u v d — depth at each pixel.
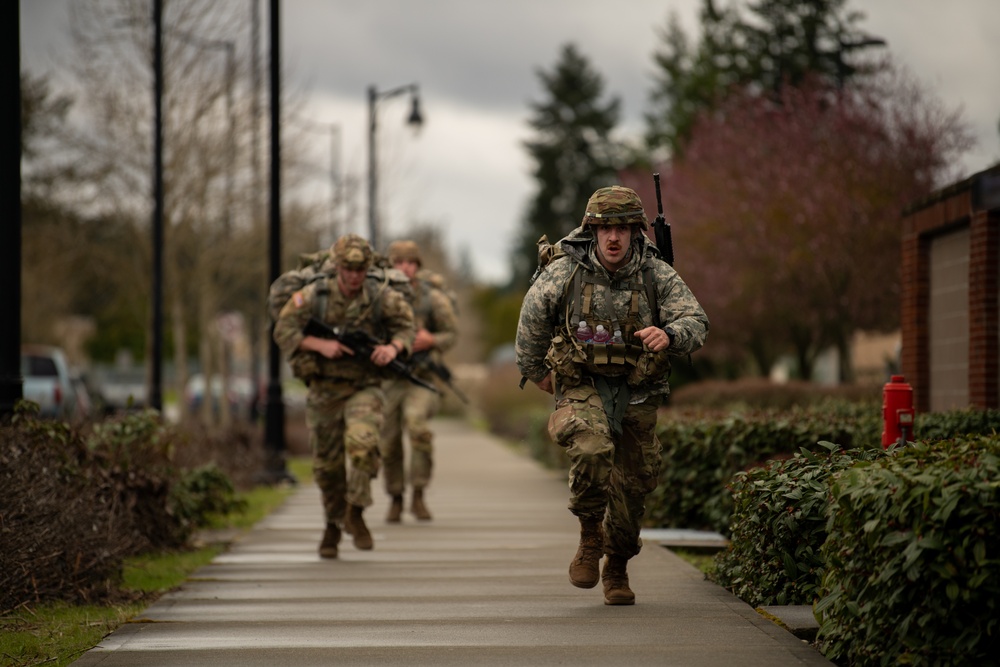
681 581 16.98
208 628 13.98
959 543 10.25
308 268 20.59
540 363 14.98
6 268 20.25
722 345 66.12
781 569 14.78
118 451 21.30
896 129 54.47
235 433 38.69
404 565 19.25
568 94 166.38
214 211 58.84
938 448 11.62
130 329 116.62
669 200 61.62
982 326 26.17
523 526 25.09
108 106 56.44
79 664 12.15
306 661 12.16
